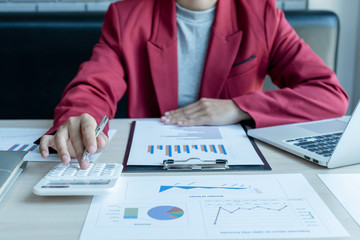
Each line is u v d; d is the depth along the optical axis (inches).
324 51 66.9
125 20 43.1
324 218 17.6
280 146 27.2
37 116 67.6
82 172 21.8
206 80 43.9
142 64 43.7
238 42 43.1
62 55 65.3
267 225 17.0
